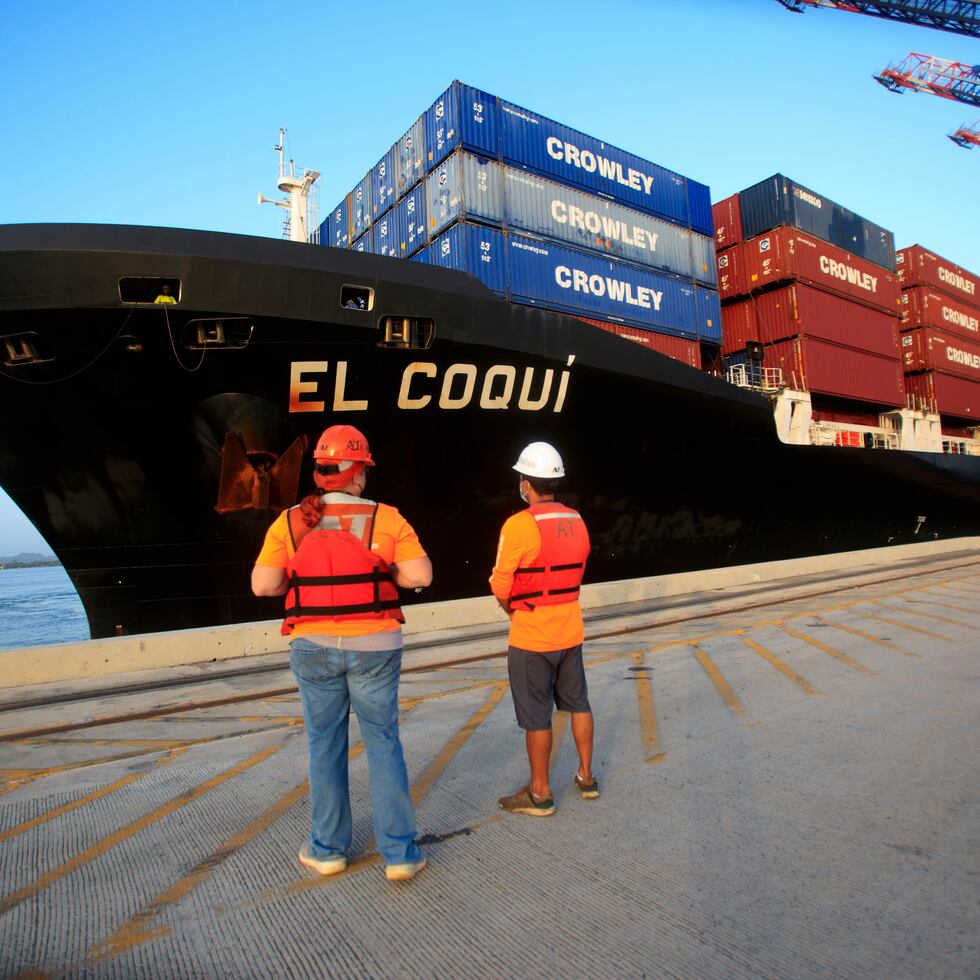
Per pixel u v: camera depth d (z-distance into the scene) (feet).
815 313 58.95
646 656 20.34
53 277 21.21
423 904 7.39
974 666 17.25
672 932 6.67
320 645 7.61
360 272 24.48
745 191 61.46
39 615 127.24
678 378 35.63
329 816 8.11
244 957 6.59
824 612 27.20
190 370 23.59
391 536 7.66
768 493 44.93
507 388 29.09
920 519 60.95
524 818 9.43
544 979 6.07
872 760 11.04
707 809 9.43
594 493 35.12
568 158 46.55
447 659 21.76
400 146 47.60
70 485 25.64
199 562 27.22
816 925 6.68
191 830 9.62
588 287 46.06
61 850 9.14
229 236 22.97
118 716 16.56
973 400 79.51
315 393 25.41
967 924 6.59
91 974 6.40
